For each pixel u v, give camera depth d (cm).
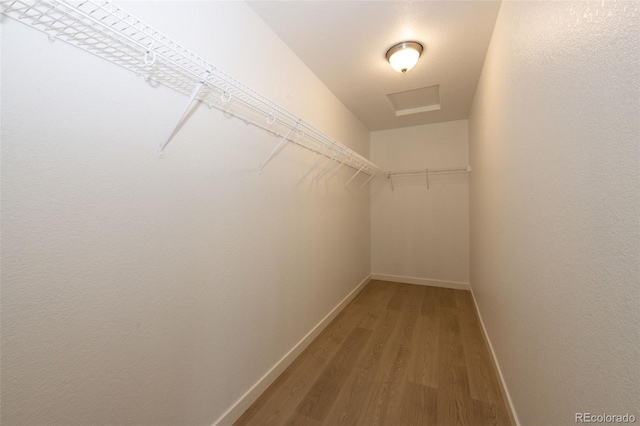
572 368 69
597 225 58
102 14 76
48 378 67
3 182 60
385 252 371
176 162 99
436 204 343
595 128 59
